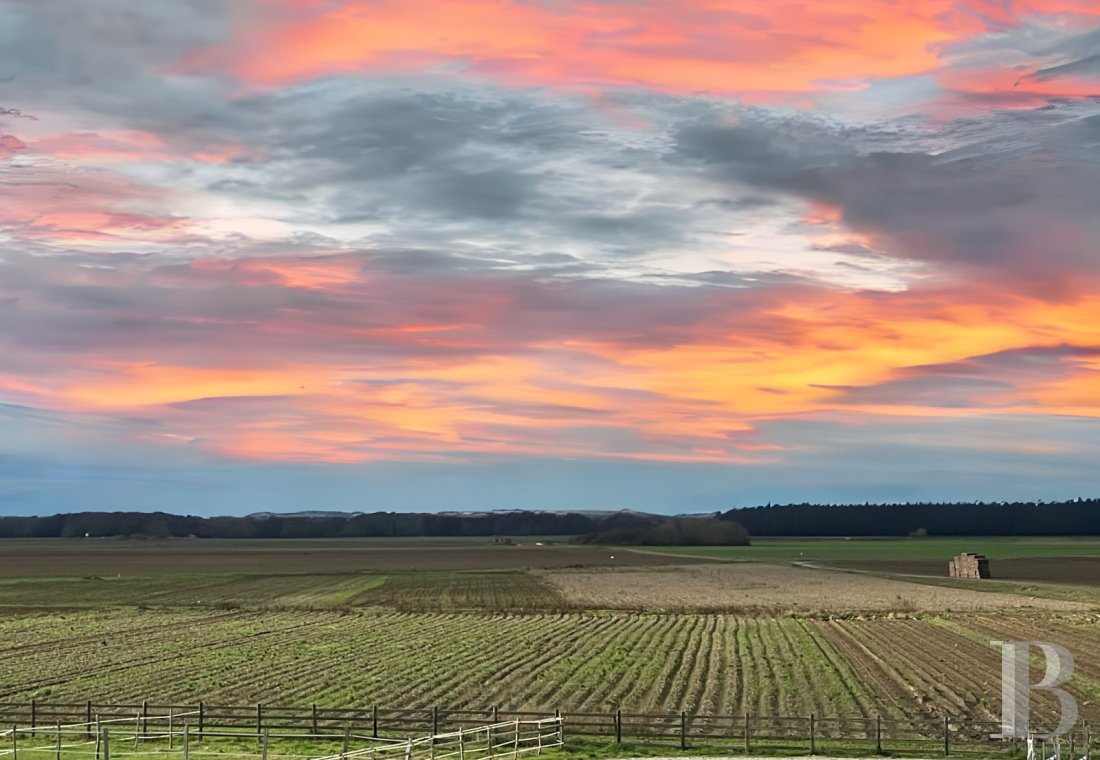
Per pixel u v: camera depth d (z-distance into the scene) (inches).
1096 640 2775.6
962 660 2432.3
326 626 3289.9
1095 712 1829.5
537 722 1601.9
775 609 3826.3
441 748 1588.3
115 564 7706.7
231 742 1651.1
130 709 1879.9
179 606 4119.1
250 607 4052.7
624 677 2202.3
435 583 5442.9
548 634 2997.0
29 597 4606.3
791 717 1683.1
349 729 1619.1
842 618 3459.6
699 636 2923.2
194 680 2212.1
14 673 2335.1
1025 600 4197.8
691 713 1830.7
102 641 2925.7
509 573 6397.6
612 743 1619.1
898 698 1963.6
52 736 1701.5
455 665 2388.0
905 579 5757.9
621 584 5359.3
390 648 2699.3
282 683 2160.4
